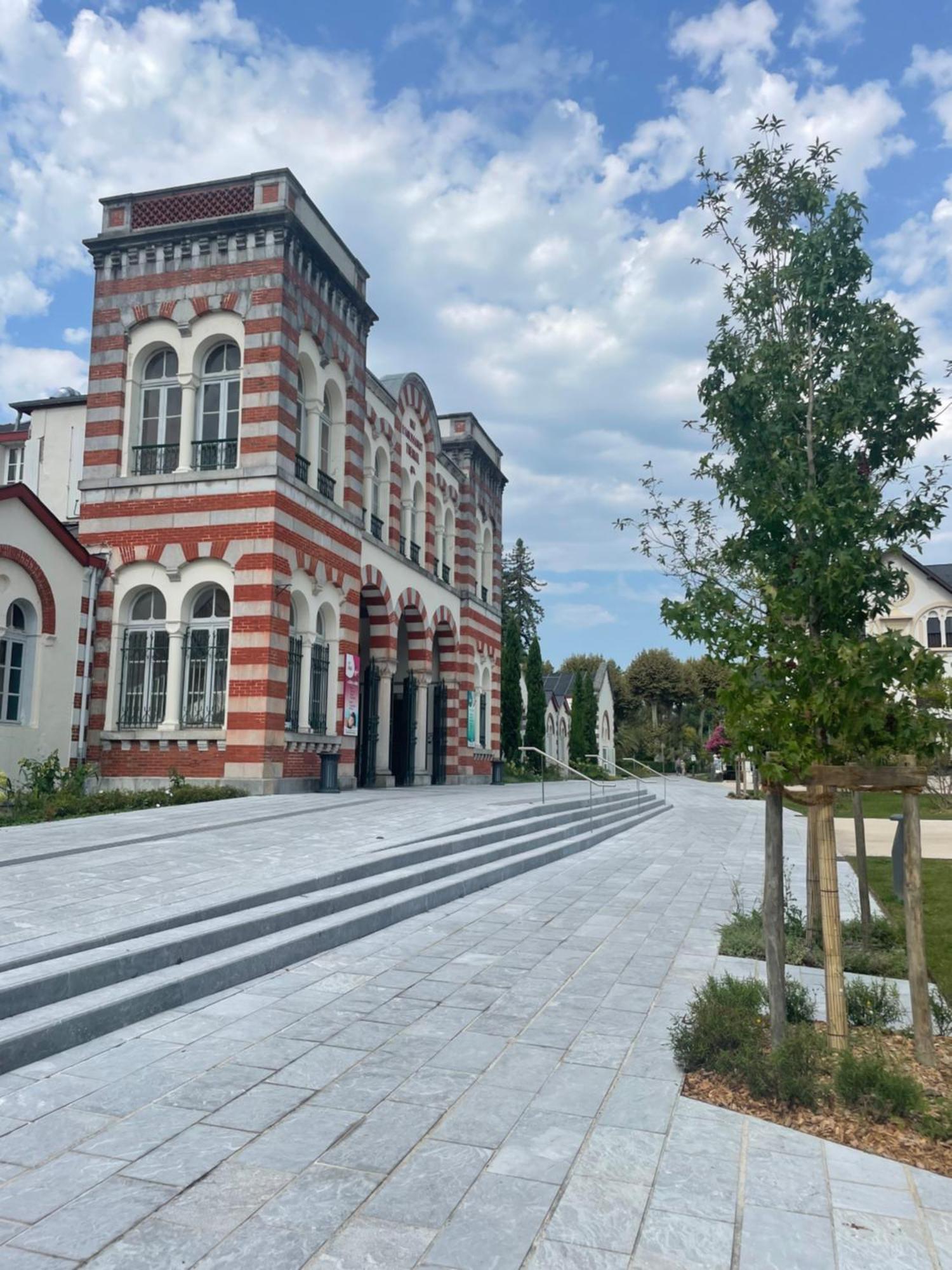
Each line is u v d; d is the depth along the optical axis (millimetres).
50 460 26344
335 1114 4918
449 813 15852
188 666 19016
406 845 11789
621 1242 3775
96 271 20406
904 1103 5008
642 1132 4816
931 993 7500
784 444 7988
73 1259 3551
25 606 17797
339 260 22062
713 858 16297
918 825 6047
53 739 18031
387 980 7488
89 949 6715
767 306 8445
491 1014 6680
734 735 6016
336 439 22312
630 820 22953
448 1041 6090
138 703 19125
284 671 18844
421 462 28609
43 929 7027
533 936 9219
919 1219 4031
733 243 8711
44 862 10031
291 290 19688
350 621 22266
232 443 19391
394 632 25719
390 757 26625
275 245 19406
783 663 6051
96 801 15852
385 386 26359
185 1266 3531
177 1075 5359
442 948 8609
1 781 15570
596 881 12992
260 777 18078
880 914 11164
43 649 17859
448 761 30625
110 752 18953
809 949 8531
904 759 5973
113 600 19297
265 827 13570
